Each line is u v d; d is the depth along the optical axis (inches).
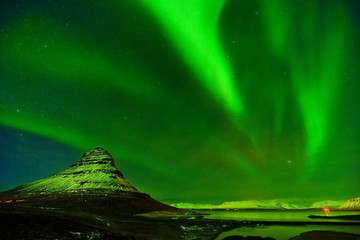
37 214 1188.5
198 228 2015.3
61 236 1045.2
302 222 2847.0
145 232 1560.0
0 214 1019.9
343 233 1809.8
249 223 2650.1
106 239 1149.7
